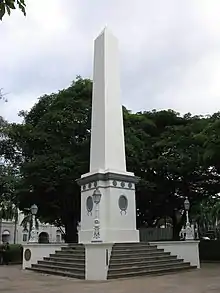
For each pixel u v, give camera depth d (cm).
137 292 1032
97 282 1293
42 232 6094
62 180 2359
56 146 2489
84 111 2553
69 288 1141
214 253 2666
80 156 2441
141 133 2689
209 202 3462
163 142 2606
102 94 2017
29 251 1969
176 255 1838
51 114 2517
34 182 2372
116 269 1435
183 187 2716
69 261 1692
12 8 525
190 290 1065
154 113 2939
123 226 1844
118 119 2025
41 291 1080
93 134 2030
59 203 2597
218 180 2648
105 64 2050
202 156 2277
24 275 1612
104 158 1911
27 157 2739
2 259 2542
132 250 1678
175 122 2908
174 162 2519
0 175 2631
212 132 2169
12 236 5706
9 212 3319
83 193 1970
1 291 1086
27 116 2919
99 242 1431
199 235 4881
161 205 2825
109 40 2105
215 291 1042
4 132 2527
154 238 3259
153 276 1469
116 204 1847
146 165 2584
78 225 2766
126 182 1920
